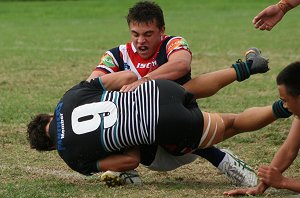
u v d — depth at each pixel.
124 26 72.69
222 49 51.59
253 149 23.56
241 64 20.02
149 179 20.05
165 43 20.20
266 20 20.66
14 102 32.53
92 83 18.55
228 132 18.89
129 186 18.80
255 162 21.91
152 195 17.73
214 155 19.30
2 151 23.64
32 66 44.72
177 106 17.77
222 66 43.59
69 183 19.36
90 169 18.31
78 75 41.03
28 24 77.75
